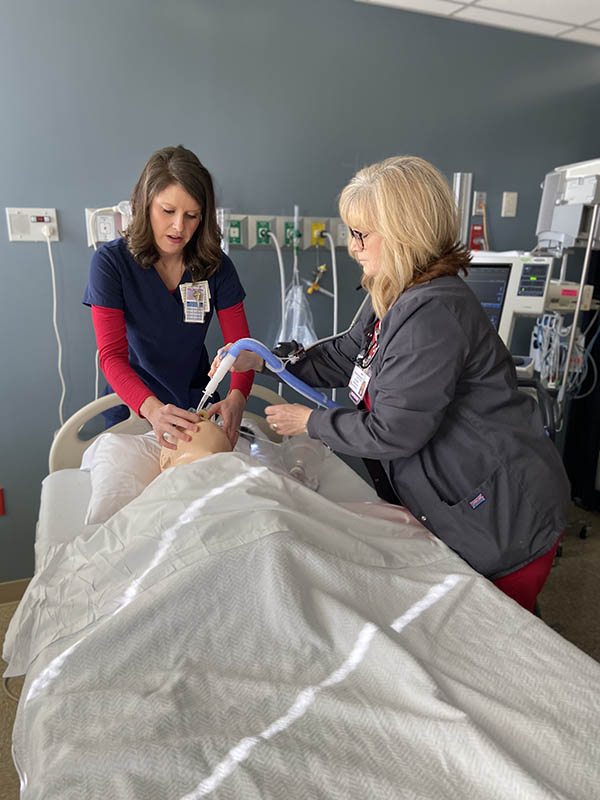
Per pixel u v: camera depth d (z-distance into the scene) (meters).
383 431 1.14
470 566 1.28
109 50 1.92
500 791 0.75
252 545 1.11
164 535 1.15
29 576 2.19
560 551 2.54
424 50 2.39
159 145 2.05
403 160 1.15
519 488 1.23
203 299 1.65
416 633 1.04
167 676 0.94
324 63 2.23
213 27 2.04
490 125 2.59
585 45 2.68
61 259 2.00
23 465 2.10
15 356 2.02
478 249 2.69
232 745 0.80
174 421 1.41
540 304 2.23
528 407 1.27
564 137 2.76
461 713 0.84
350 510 1.46
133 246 1.49
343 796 0.75
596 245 2.26
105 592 1.11
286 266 2.34
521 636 1.05
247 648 0.99
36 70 1.85
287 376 1.37
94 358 2.12
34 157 1.90
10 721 1.67
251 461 1.35
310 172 2.31
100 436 1.74
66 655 0.96
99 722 0.86
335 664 0.97
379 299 1.23
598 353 2.81
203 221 1.53
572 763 0.80
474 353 1.17
